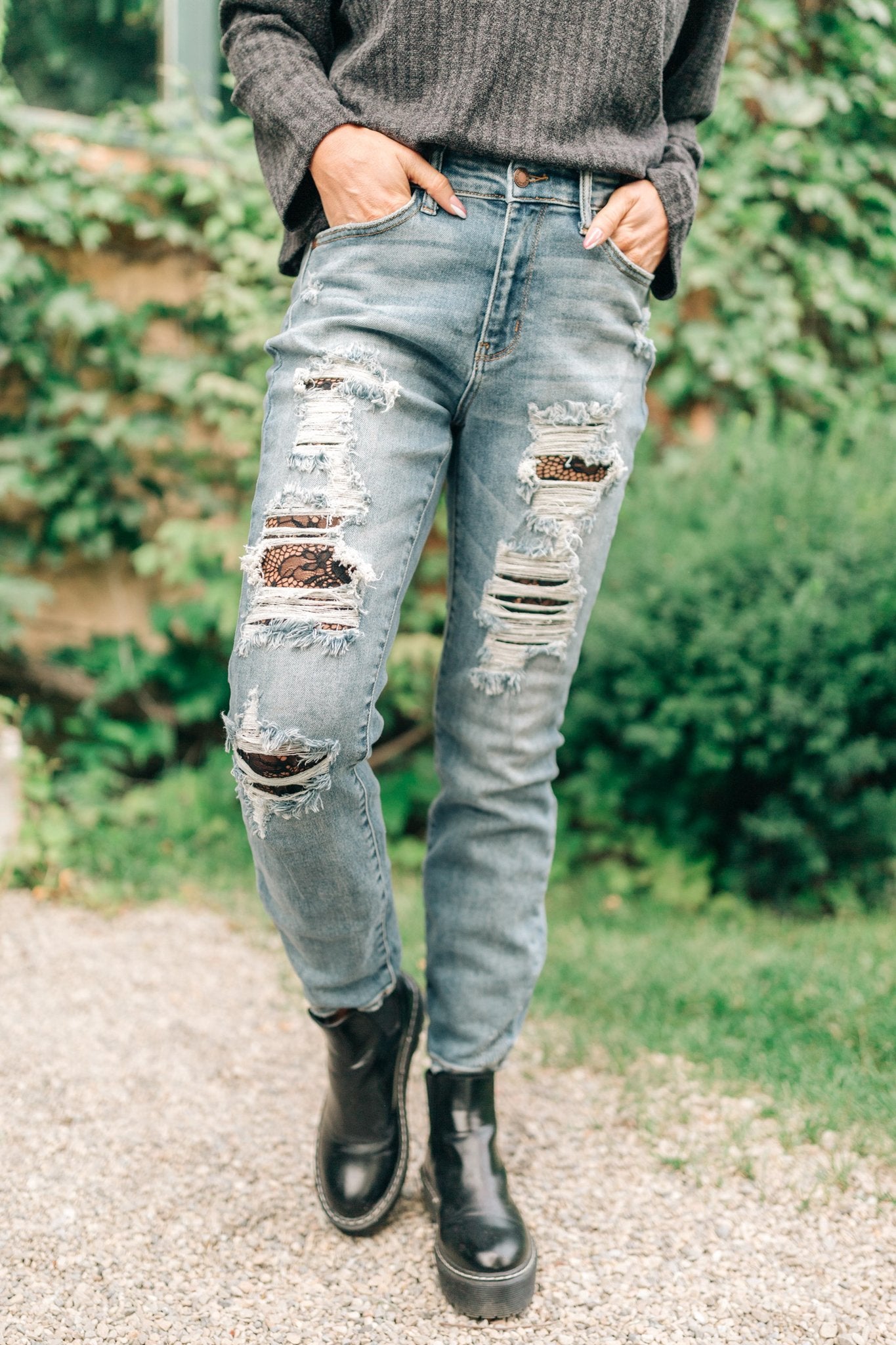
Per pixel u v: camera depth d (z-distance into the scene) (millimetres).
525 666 1208
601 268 1123
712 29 1303
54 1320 1185
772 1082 1702
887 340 3637
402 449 1101
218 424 3416
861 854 2684
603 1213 1400
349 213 1104
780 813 2623
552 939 2438
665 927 2557
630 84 1119
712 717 2576
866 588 2527
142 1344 1155
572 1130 1603
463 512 1205
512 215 1089
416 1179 1470
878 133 3557
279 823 1081
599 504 1193
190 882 2688
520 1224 1241
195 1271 1279
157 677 3334
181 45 3445
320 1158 1346
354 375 1083
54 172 3119
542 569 1185
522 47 1072
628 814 3031
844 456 3330
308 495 1073
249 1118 1633
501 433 1159
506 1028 1310
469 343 1117
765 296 3461
